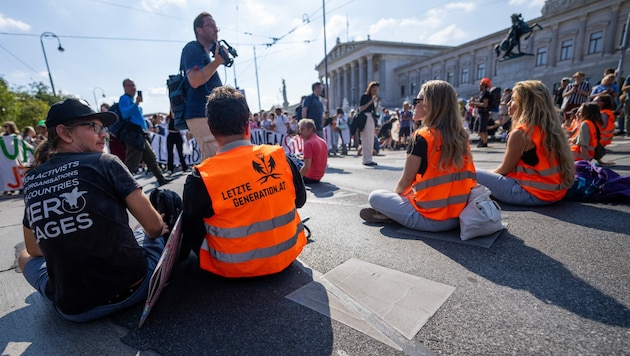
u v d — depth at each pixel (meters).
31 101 41.22
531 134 2.82
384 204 2.66
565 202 3.08
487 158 6.29
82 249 1.39
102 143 1.63
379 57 57.38
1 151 6.82
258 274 1.81
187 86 3.40
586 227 2.40
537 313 1.44
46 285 1.58
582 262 1.87
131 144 5.23
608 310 1.43
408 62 58.00
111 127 5.16
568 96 8.48
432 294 1.64
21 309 1.78
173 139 7.67
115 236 1.46
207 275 2.01
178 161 9.80
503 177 3.08
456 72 47.53
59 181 1.38
